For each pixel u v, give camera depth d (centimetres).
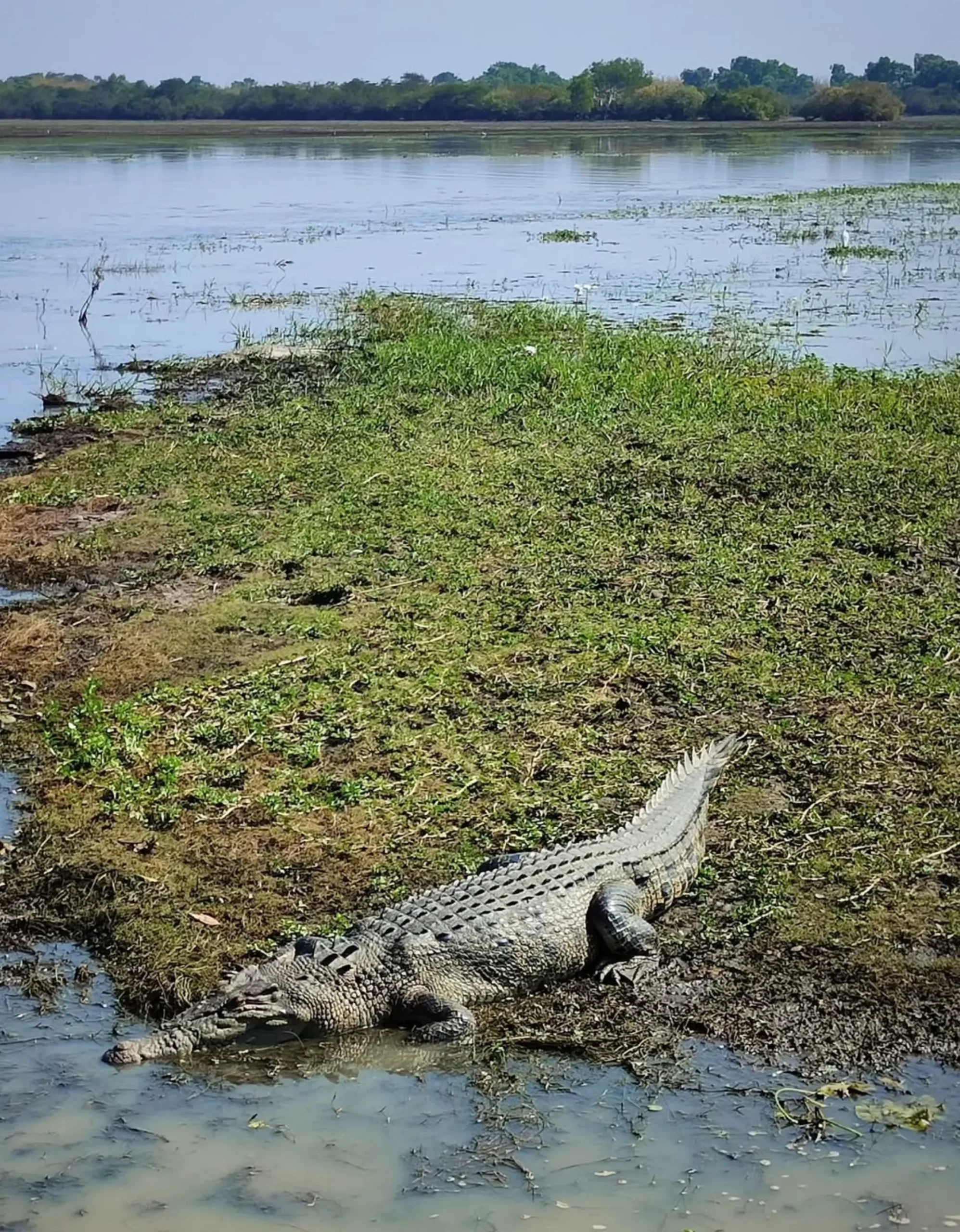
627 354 1748
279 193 4606
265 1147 511
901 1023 564
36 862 695
